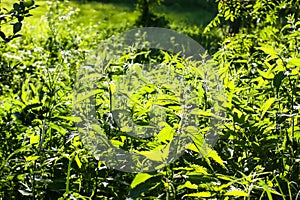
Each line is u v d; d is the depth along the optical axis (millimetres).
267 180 2873
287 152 3117
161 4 20484
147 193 2793
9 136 3535
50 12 8438
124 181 3088
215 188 2641
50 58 6805
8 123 3701
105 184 2973
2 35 3332
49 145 3289
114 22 17484
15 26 3275
